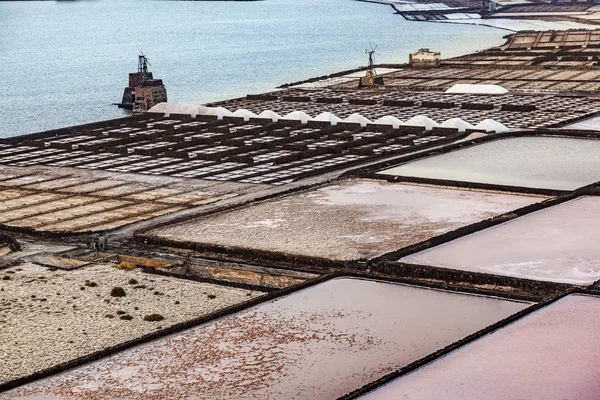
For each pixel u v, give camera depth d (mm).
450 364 32000
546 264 43375
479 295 39500
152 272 45719
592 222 49938
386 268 43562
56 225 55281
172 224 53438
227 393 30719
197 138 81750
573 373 31188
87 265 47312
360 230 50531
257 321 37000
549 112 94125
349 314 37500
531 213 52031
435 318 36938
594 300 37906
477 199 56344
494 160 66875
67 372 32625
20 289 43562
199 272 46188
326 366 32625
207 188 63844
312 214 54281
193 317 39469
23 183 67062
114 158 75438
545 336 34188
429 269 42750
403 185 60625
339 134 81062
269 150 76875
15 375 33969
